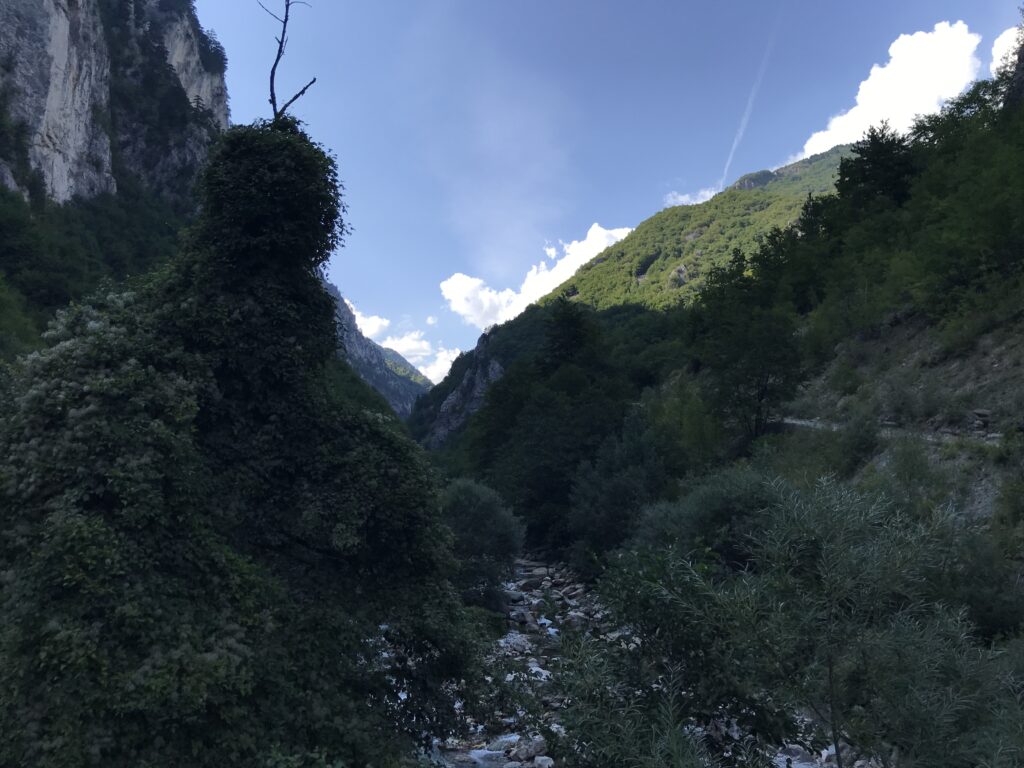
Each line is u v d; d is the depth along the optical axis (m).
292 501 9.20
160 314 8.82
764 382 29.30
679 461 29.89
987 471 16.28
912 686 4.56
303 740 7.21
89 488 7.00
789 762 5.91
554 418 38.19
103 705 5.98
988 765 4.02
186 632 6.73
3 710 5.98
